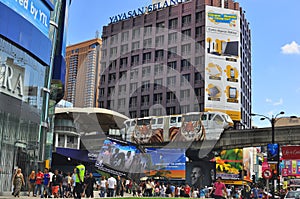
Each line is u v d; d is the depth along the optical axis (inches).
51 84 1154.0
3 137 816.3
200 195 1455.5
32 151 939.3
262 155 3043.8
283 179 2228.1
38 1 903.1
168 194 1236.5
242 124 2881.4
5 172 826.2
